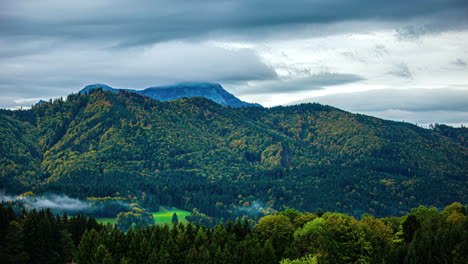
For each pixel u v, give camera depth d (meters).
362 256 150.62
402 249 147.12
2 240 162.62
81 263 165.62
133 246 166.38
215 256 155.00
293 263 141.38
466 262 133.75
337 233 157.75
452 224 160.00
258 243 158.75
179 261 160.00
